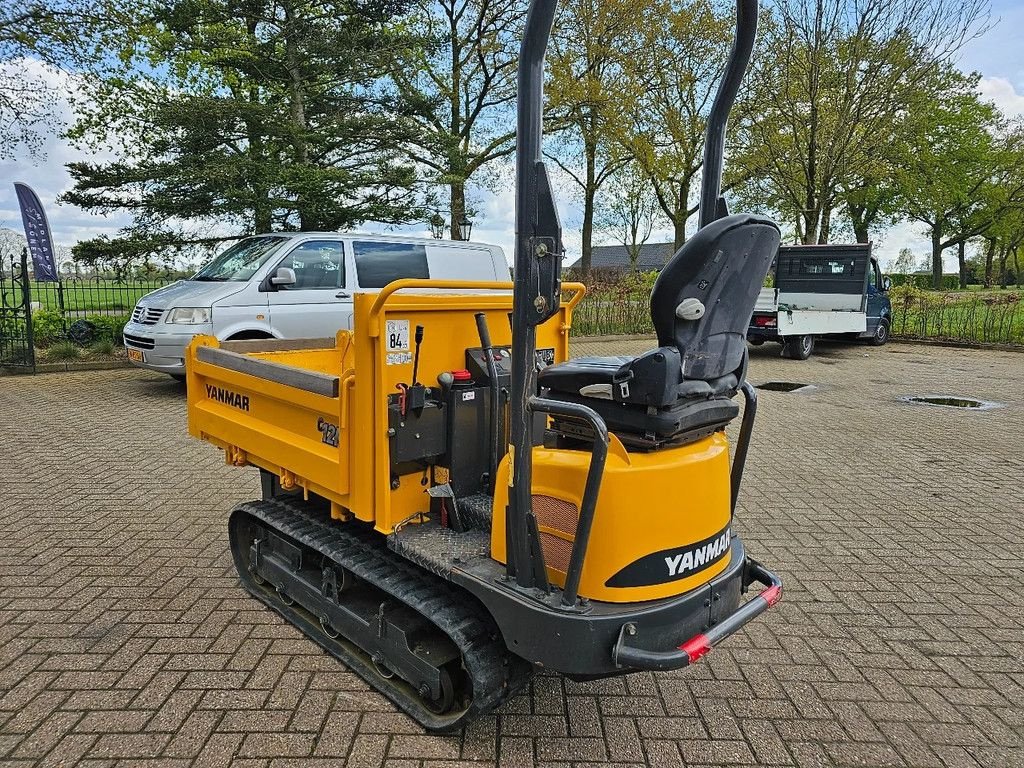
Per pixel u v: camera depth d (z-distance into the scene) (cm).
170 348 830
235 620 362
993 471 656
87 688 302
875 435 798
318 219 1284
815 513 541
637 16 1917
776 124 1816
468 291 363
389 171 1341
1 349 1120
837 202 2300
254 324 844
